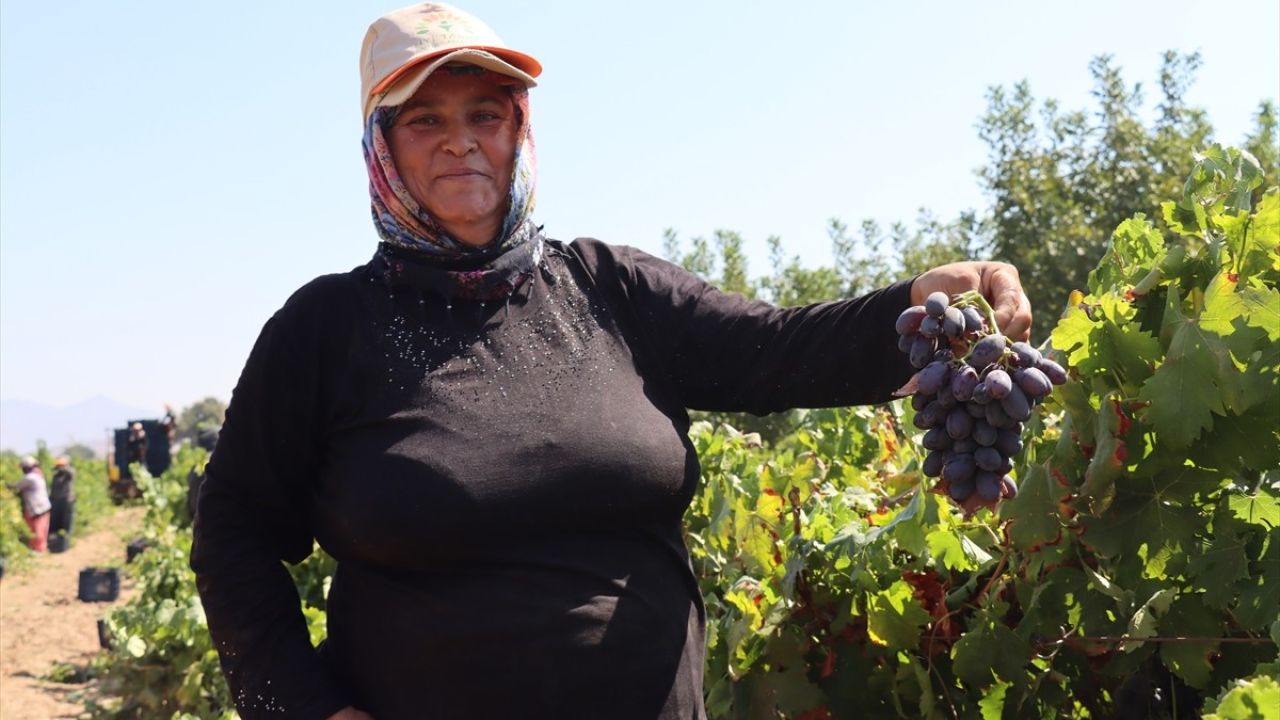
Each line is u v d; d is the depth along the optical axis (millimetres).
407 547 2363
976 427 2145
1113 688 3084
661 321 2639
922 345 2219
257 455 2576
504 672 2334
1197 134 15305
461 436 2387
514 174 2557
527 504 2352
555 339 2516
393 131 2523
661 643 2438
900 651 3291
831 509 3732
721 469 5059
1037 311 14984
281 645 2578
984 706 3057
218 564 2598
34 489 25719
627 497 2416
